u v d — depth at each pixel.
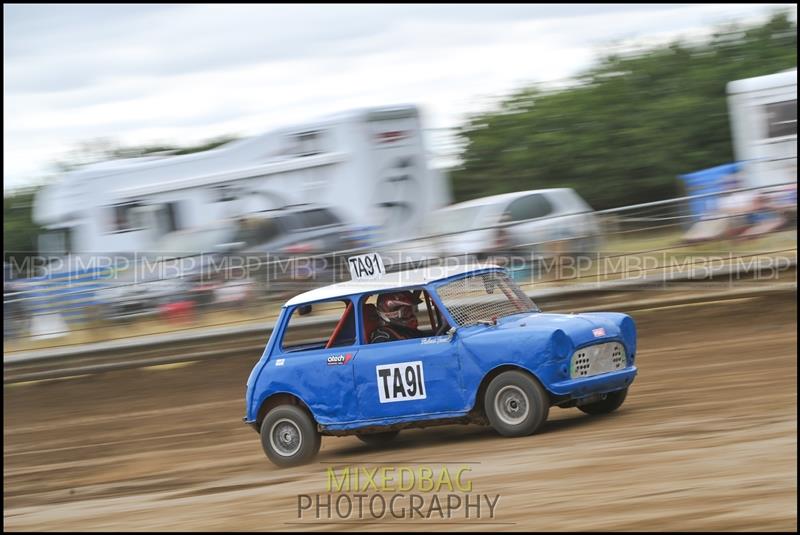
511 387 17.14
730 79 49.22
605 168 48.50
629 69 51.50
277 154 36.38
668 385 21.47
